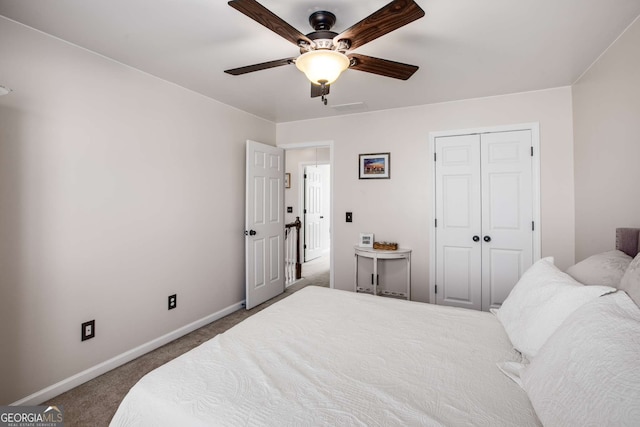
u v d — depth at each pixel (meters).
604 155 2.09
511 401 0.95
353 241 3.63
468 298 3.12
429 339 1.39
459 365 1.17
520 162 2.91
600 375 0.73
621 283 1.08
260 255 3.59
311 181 6.42
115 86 2.21
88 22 1.73
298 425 0.85
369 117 3.53
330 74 1.64
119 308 2.24
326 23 1.65
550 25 1.76
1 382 1.67
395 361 1.20
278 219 3.94
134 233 2.34
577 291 1.10
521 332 1.24
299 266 4.83
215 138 3.10
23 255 1.75
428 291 3.29
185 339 2.68
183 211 2.75
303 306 1.83
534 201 2.86
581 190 2.53
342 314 1.70
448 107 3.17
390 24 1.33
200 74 2.46
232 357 1.22
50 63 1.86
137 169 2.36
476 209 3.08
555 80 2.61
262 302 3.65
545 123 2.81
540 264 1.49
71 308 1.96
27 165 1.76
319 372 1.12
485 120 3.02
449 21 1.72
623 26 1.76
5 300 1.69
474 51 2.08
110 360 2.18
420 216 3.31
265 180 3.67
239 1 1.16
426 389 1.02
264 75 2.49
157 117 2.51
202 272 2.96
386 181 3.46
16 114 1.72
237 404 0.93
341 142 3.68
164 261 2.58
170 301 2.63
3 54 1.67
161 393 0.99
